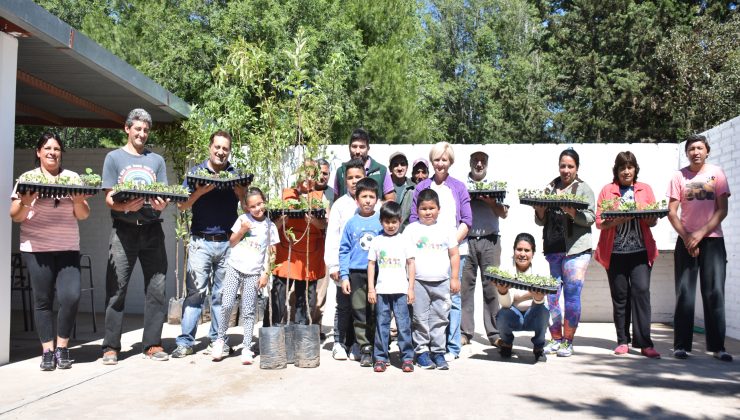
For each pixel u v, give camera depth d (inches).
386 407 162.6
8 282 213.6
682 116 764.6
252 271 227.0
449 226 226.7
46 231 206.1
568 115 1015.6
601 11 957.2
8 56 208.2
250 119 340.5
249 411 157.8
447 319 218.8
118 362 221.6
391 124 868.6
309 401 168.4
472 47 1376.7
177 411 157.3
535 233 344.5
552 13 1087.6
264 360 212.7
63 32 214.8
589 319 351.9
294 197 246.2
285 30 732.0
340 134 802.2
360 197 225.6
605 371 211.5
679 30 811.4
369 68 857.5
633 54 892.0
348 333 242.8
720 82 700.0
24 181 192.2
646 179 345.1
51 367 205.0
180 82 752.3
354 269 223.3
